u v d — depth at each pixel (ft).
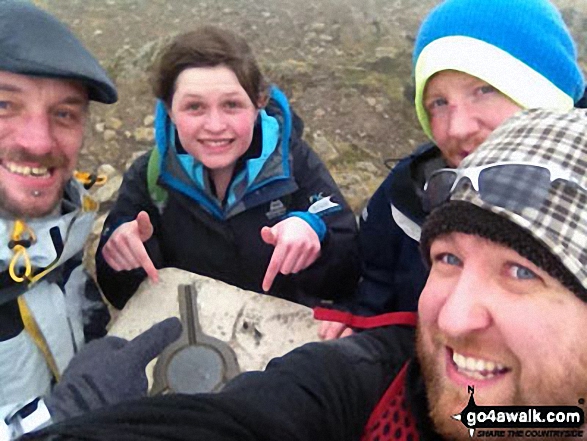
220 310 2.75
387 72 6.45
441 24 2.19
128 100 5.81
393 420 1.33
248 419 1.16
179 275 2.95
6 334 2.07
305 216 3.01
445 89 2.19
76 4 7.34
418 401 1.30
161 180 3.18
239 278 3.37
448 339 1.10
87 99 2.13
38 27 1.90
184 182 3.14
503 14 2.06
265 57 6.49
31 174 1.99
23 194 2.00
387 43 6.90
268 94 3.14
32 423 1.82
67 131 2.05
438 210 1.18
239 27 7.00
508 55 2.05
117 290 2.99
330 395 1.33
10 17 1.87
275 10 7.41
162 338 2.09
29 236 2.06
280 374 1.37
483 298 1.06
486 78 2.04
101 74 2.02
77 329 2.39
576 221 1.05
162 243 3.43
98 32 6.73
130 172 3.43
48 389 2.23
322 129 5.71
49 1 7.35
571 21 6.87
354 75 6.36
